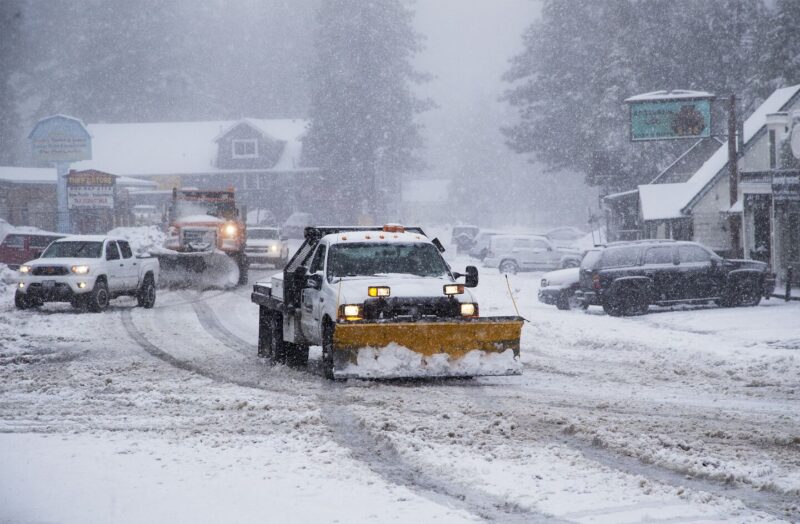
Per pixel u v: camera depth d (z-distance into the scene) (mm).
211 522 10617
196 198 57531
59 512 11133
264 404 18625
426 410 17859
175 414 17812
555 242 108812
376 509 11086
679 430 15820
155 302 45938
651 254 42438
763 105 65562
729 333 32062
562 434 15625
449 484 12383
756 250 56125
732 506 11211
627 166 107125
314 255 23984
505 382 21656
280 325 25141
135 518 10820
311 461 13641
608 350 28000
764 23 115188
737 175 60750
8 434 15930
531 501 11453
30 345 29391
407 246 23422
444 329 20625
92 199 86812
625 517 10773
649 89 111562
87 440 15328
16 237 65750
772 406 18328
